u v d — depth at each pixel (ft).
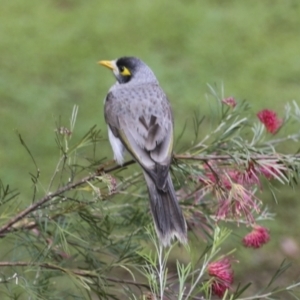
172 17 77.92
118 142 27.37
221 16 78.54
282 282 46.98
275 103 65.26
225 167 24.41
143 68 31.50
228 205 22.94
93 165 23.70
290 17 78.79
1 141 58.03
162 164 24.68
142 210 26.55
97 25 75.92
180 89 66.59
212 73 69.26
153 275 18.84
